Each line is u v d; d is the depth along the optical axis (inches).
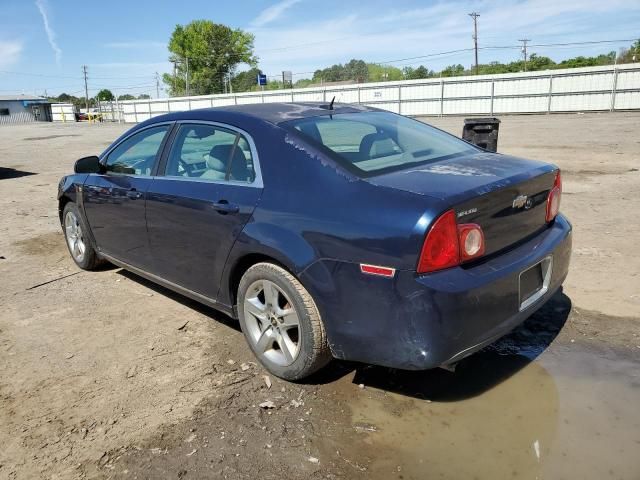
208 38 3235.7
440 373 127.7
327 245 107.7
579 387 119.7
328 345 116.0
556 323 150.2
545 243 120.1
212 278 139.3
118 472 98.7
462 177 109.8
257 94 1820.9
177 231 146.6
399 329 100.1
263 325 127.4
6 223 307.7
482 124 315.3
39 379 131.7
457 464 97.3
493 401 115.8
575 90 1253.1
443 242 97.1
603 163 442.0
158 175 157.2
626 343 137.8
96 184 182.9
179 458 101.6
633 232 231.3
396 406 115.3
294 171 119.0
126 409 117.8
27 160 690.2
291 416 113.0
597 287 172.7
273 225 117.7
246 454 101.9
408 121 157.0
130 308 174.1
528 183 114.3
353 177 111.3
